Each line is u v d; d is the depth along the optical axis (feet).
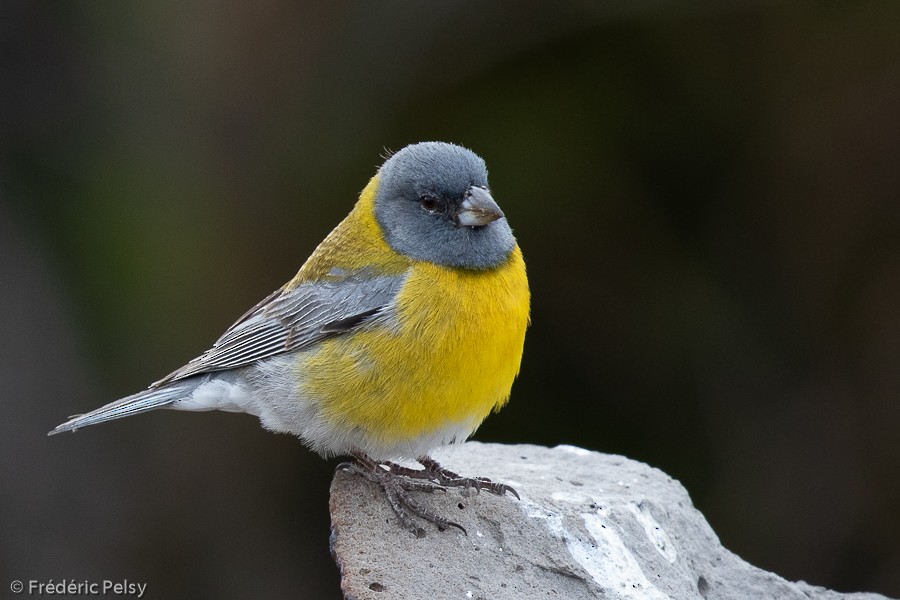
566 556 27.40
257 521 52.06
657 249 51.47
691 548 29.71
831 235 51.03
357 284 29.30
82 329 51.85
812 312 50.90
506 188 51.88
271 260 52.60
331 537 28.09
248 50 53.26
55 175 53.67
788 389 50.44
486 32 52.21
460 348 28.30
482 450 34.86
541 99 52.16
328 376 29.04
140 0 54.03
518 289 29.14
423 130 52.70
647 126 51.65
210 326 51.75
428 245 28.99
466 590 26.40
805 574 49.03
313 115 52.95
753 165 51.34
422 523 27.86
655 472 32.42
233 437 52.16
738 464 49.90
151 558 51.19
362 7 52.75
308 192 52.60
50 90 54.49
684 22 51.01
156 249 52.29
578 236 51.72
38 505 50.47
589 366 51.37
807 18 50.75
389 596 26.05
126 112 54.13
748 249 51.29
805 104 51.06
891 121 50.67
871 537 49.08
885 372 50.06
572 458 33.91
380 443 29.09
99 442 51.39
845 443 49.85
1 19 54.19
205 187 53.01
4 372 50.93
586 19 51.39
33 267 52.34
